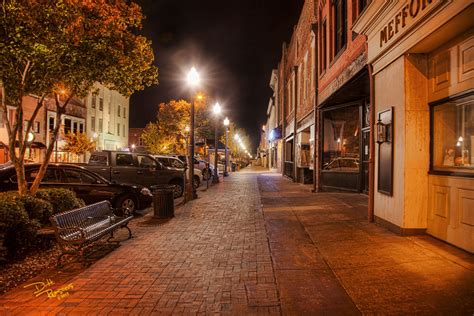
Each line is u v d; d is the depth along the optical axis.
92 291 5.00
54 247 7.30
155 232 8.58
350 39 11.17
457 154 6.26
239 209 11.84
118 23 8.30
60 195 8.84
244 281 5.27
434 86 6.73
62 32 7.23
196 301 4.62
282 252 6.55
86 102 41.97
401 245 6.38
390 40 7.31
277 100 41.25
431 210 6.78
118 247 7.25
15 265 6.27
